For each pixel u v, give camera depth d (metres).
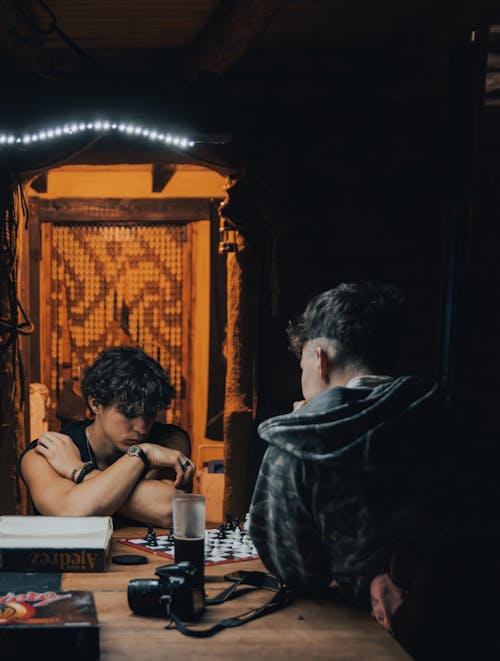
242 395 4.36
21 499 4.24
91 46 4.18
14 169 3.94
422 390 1.56
